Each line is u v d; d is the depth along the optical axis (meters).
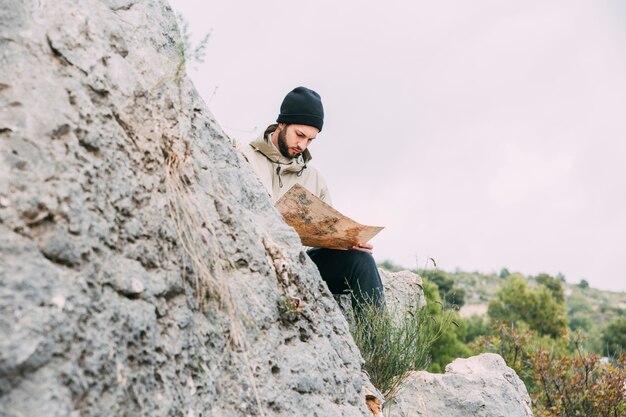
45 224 1.39
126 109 1.78
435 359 14.25
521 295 26.34
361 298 3.56
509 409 3.60
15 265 1.28
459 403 3.54
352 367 2.38
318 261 3.57
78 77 1.65
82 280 1.40
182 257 1.76
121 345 1.44
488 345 7.68
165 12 2.16
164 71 2.00
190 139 2.04
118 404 1.38
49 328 1.26
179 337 1.65
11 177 1.38
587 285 96.81
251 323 1.94
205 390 1.67
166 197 1.79
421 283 4.85
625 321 27.69
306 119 3.60
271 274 2.11
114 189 1.62
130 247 1.61
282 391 1.91
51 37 1.64
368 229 3.09
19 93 1.50
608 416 5.97
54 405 1.21
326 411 2.05
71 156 1.52
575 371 6.57
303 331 2.16
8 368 1.17
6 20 1.59
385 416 3.10
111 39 1.85
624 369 6.32
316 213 2.93
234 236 2.05
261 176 3.58
